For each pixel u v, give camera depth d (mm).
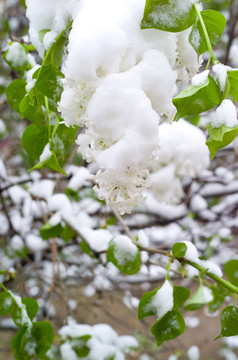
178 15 444
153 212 1547
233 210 1641
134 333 1418
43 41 518
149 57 441
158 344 569
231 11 1279
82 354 797
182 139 1009
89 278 1401
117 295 1502
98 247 829
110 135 433
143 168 441
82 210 1325
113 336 895
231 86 469
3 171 1112
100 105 427
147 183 450
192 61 482
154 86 439
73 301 1480
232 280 707
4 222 1471
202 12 488
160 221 1578
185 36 475
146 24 441
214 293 745
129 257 675
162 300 562
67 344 801
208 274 576
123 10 450
